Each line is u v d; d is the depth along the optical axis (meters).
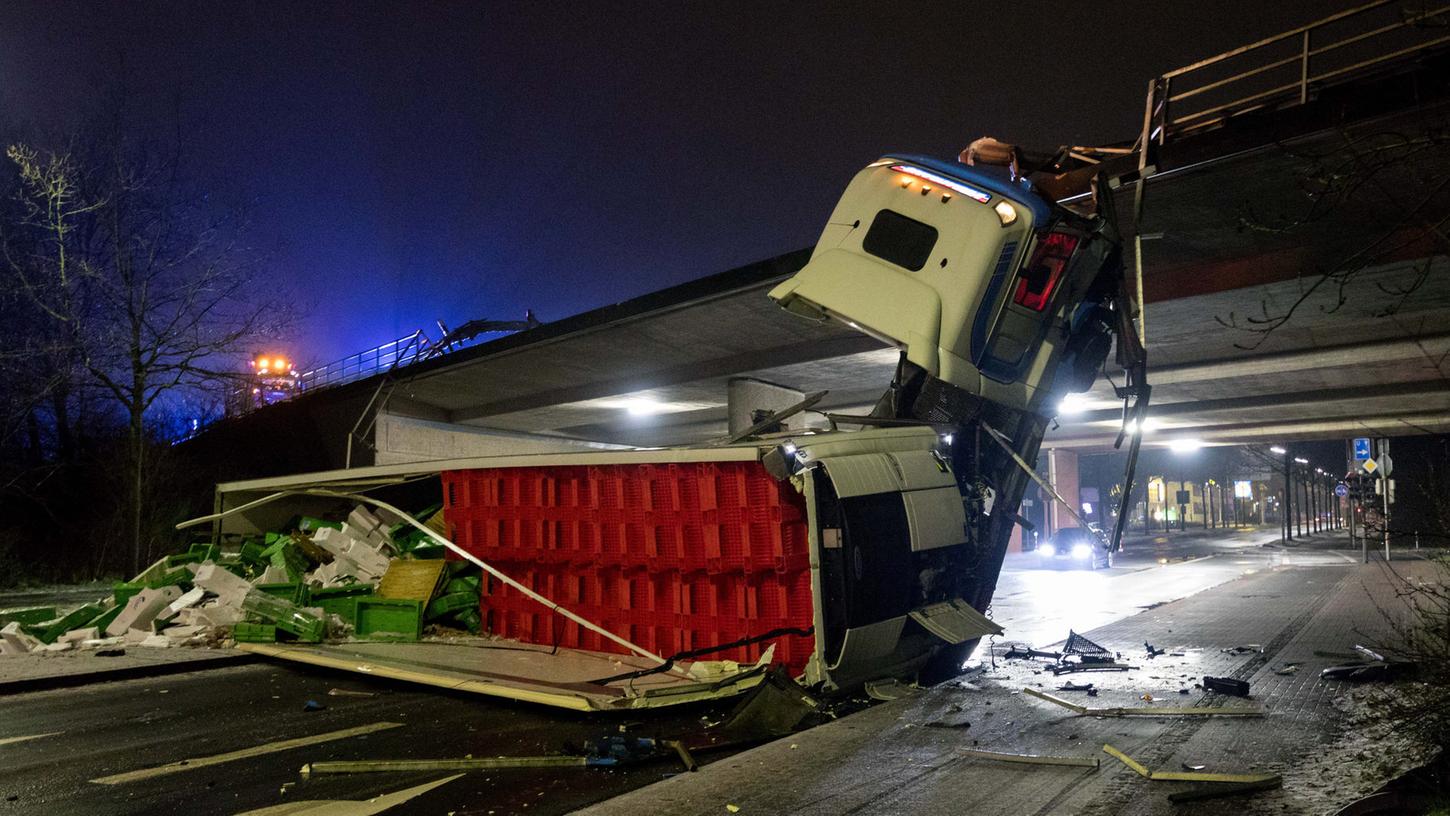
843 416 9.73
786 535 8.48
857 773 5.47
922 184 9.55
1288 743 5.65
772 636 8.44
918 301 9.17
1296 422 38.25
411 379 29.62
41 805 5.91
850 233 9.94
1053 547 35.88
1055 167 11.14
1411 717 5.32
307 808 5.72
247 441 36.66
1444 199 8.27
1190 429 41.38
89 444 30.58
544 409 33.19
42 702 9.22
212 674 10.73
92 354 24.83
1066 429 40.38
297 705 9.00
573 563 10.67
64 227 23.31
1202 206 13.03
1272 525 100.38
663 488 9.60
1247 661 8.76
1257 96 11.41
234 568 14.91
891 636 8.48
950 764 5.55
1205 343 21.20
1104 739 5.91
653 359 26.25
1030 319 9.40
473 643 11.30
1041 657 9.63
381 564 13.95
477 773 6.47
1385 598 14.56
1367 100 10.28
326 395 33.16
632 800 5.21
